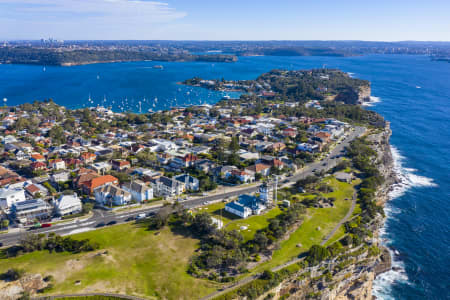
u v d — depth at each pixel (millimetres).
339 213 191000
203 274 137000
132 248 153250
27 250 148125
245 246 154500
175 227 171500
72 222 177625
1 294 123000
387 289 166125
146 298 123750
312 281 146750
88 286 128000
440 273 174250
